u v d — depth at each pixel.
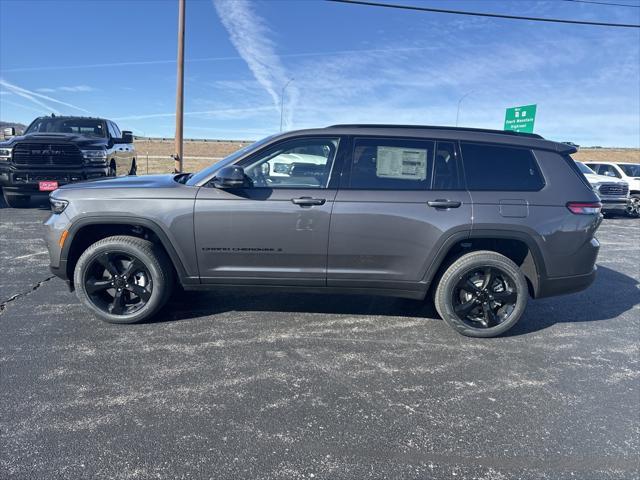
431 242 3.60
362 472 2.18
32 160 8.89
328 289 3.79
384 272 3.70
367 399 2.82
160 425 2.49
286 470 2.18
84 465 2.16
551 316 4.42
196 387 2.89
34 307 4.18
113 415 2.57
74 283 3.79
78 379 2.95
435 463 2.26
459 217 3.57
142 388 2.86
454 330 3.92
